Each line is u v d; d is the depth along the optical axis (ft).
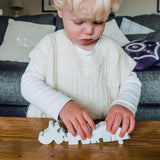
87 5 1.55
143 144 1.46
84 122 1.52
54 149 1.38
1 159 1.22
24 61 5.60
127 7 11.78
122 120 1.63
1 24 6.78
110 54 2.56
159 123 1.86
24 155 1.28
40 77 2.27
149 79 4.21
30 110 2.61
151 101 4.28
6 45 5.81
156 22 6.49
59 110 1.66
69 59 2.39
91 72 2.41
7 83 4.32
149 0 11.68
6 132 1.63
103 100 2.47
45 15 7.03
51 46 2.38
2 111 4.55
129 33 6.31
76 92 2.42
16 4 12.02
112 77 2.54
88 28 1.73
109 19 6.70
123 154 1.32
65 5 1.67
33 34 6.04
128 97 2.05
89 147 1.42
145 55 4.50
